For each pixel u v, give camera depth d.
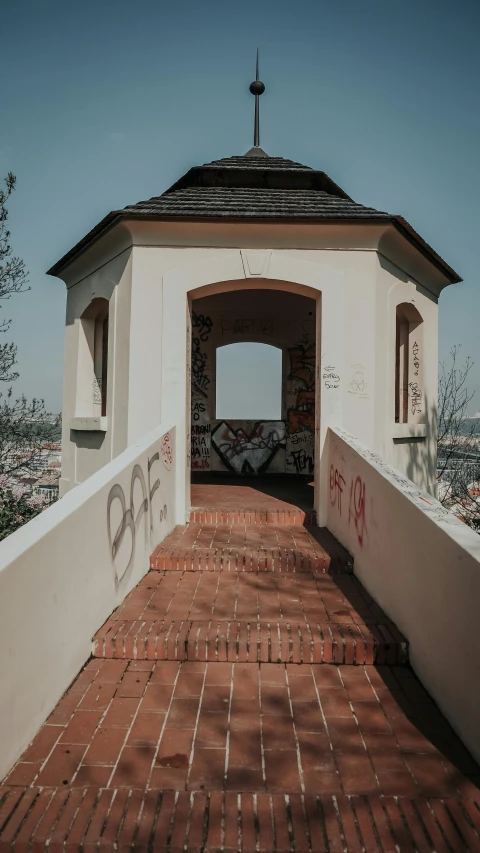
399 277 7.62
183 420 6.71
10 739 2.73
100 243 7.49
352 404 6.71
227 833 2.37
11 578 2.74
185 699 3.39
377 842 2.33
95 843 2.32
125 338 6.94
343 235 6.75
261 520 6.80
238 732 3.07
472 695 2.87
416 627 3.71
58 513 3.48
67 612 3.48
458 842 2.33
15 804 2.51
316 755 2.88
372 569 4.73
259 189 8.01
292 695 3.46
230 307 11.44
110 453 7.23
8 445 10.33
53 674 3.26
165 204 7.04
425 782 2.68
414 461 8.48
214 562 5.38
